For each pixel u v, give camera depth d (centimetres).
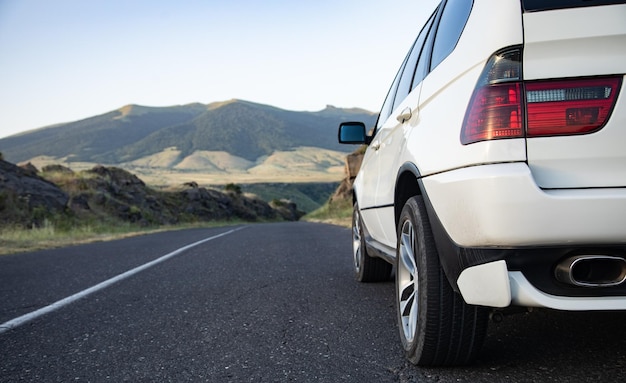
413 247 290
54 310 472
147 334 378
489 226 219
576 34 215
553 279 220
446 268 251
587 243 213
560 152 216
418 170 280
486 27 239
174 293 536
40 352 343
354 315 409
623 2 217
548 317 358
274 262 763
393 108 427
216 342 350
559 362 274
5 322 430
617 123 213
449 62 275
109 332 388
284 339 350
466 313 258
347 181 3619
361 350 319
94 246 1232
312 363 298
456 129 240
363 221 518
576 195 212
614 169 214
